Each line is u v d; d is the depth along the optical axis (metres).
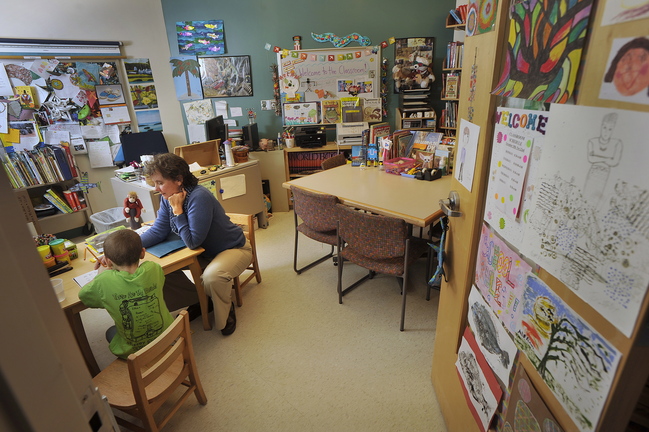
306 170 4.33
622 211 0.54
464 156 1.19
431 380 1.74
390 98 4.35
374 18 4.03
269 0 3.92
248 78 4.18
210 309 2.39
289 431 1.53
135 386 1.22
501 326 0.97
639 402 0.66
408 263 1.97
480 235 1.10
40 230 3.33
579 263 0.64
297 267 2.91
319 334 2.11
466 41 1.16
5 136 3.21
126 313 1.43
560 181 0.68
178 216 1.92
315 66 4.11
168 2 3.82
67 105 3.53
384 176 2.72
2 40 3.11
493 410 1.03
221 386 1.77
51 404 0.31
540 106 0.74
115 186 3.28
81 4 3.44
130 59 3.78
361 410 1.61
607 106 0.56
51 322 0.32
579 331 0.66
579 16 0.61
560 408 0.73
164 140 3.99
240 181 3.39
